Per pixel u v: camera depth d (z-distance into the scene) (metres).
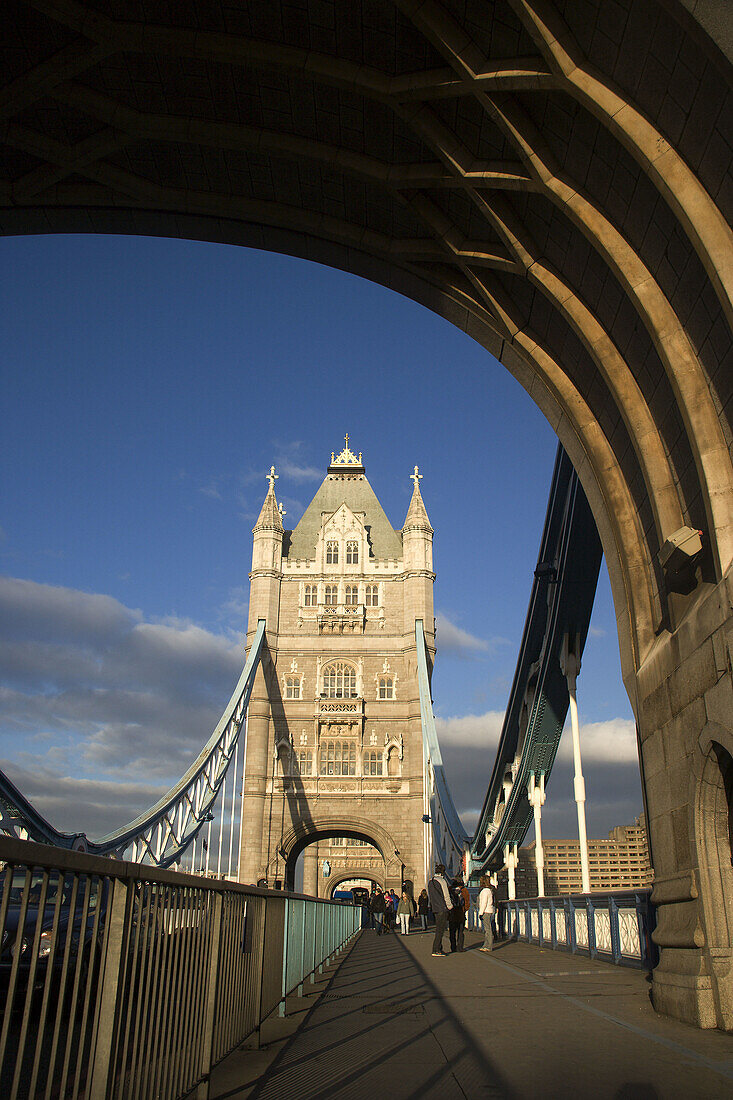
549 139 9.50
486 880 19.38
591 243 9.38
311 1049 7.12
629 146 7.66
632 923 13.58
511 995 10.52
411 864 61.41
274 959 8.41
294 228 14.55
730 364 7.65
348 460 79.56
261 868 61.22
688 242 8.00
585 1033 7.61
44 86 12.30
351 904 25.56
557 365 12.57
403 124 11.63
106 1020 3.75
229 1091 5.62
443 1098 5.29
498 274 12.74
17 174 14.15
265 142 12.77
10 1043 6.14
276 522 71.25
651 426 9.96
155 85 12.33
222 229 14.94
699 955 7.95
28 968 3.05
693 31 5.89
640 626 10.60
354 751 64.88
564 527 22.12
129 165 13.94
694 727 8.12
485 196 11.12
